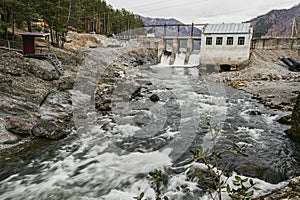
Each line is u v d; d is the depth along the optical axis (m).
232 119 10.21
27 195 5.12
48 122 8.23
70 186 5.44
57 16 24.05
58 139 7.79
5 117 7.88
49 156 6.75
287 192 4.29
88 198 5.02
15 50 16.08
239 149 3.04
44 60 14.76
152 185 5.39
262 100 13.84
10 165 6.21
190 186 5.11
